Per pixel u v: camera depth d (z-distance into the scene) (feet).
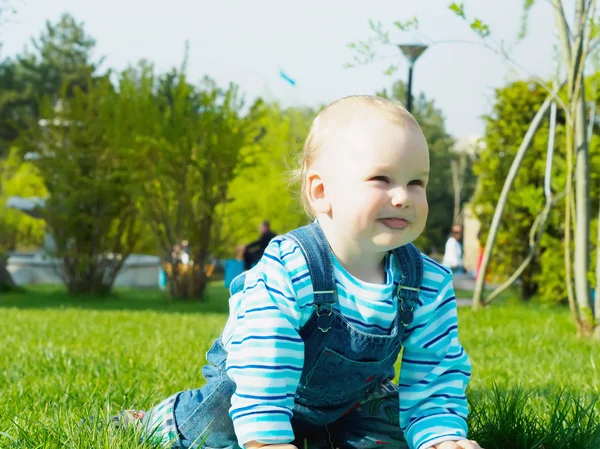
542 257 52.80
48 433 8.03
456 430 7.52
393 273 7.59
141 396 11.30
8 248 87.20
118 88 61.26
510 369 16.03
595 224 45.34
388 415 8.21
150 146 55.88
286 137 78.64
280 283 7.30
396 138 7.11
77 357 16.48
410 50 35.78
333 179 7.35
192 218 57.93
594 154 48.91
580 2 22.61
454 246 62.34
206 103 57.26
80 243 59.57
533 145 53.78
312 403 7.90
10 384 13.08
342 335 7.39
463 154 144.05
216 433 8.17
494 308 36.45
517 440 8.33
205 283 58.85
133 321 31.12
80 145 58.70
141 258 80.69
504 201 34.94
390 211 7.09
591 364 16.20
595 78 27.27
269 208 77.77
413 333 7.78
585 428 8.39
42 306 51.11
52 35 189.98
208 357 8.49
